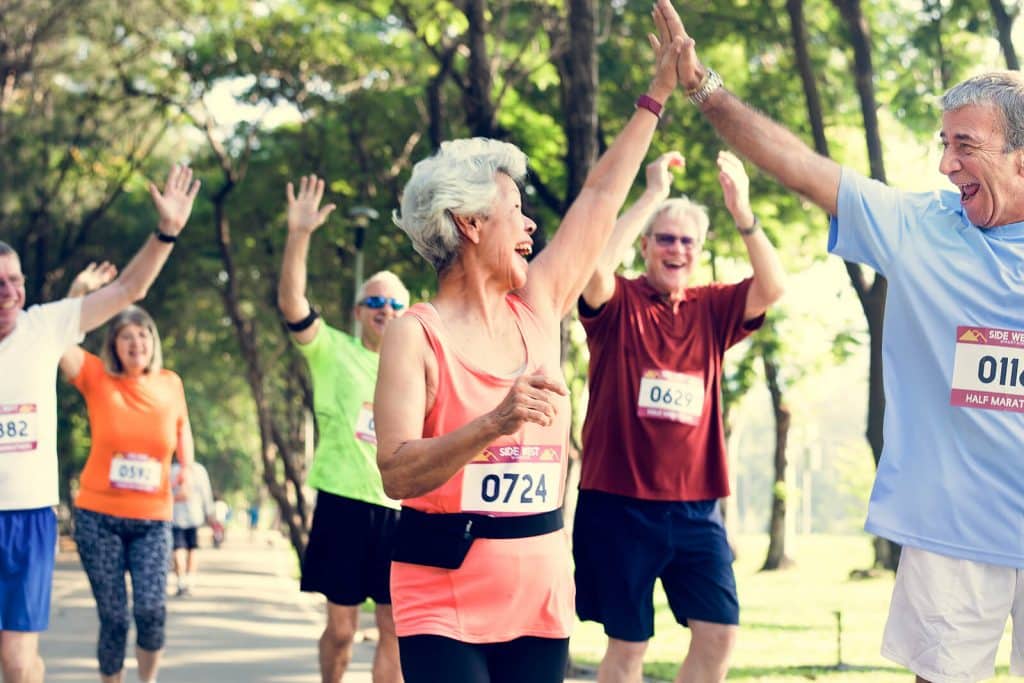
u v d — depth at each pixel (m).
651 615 7.14
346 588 8.52
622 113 22.72
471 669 4.20
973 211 4.66
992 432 4.56
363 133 27.83
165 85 29.45
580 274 4.68
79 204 33.31
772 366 34.78
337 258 31.34
